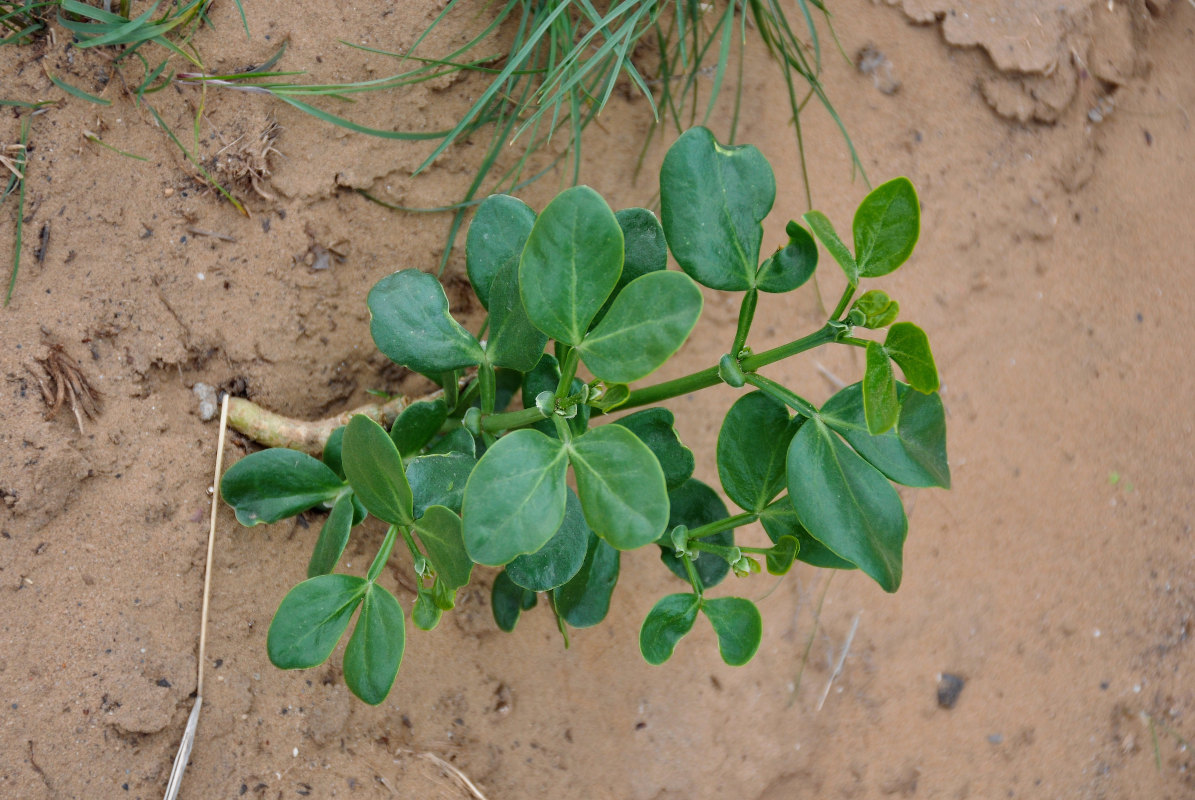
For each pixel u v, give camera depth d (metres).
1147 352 0.61
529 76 0.58
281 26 0.56
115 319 0.53
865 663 0.59
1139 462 0.61
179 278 0.54
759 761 0.58
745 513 0.49
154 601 0.53
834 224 0.60
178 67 0.55
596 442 0.45
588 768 0.57
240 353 0.55
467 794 0.56
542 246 0.44
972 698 0.60
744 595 0.59
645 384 0.59
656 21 0.58
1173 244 0.62
